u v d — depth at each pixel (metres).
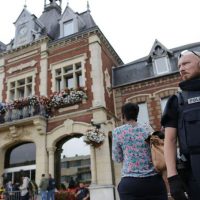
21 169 14.46
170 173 1.86
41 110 14.34
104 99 14.19
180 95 2.04
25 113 14.58
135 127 2.98
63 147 14.28
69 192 12.00
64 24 17.23
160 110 14.62
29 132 14.33
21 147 15.10
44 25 18.75
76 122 13.67
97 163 12.45
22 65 16.80
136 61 16.89
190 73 2.05
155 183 2.66
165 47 16.05
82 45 15.49
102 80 14.55
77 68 15.51
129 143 2.87
